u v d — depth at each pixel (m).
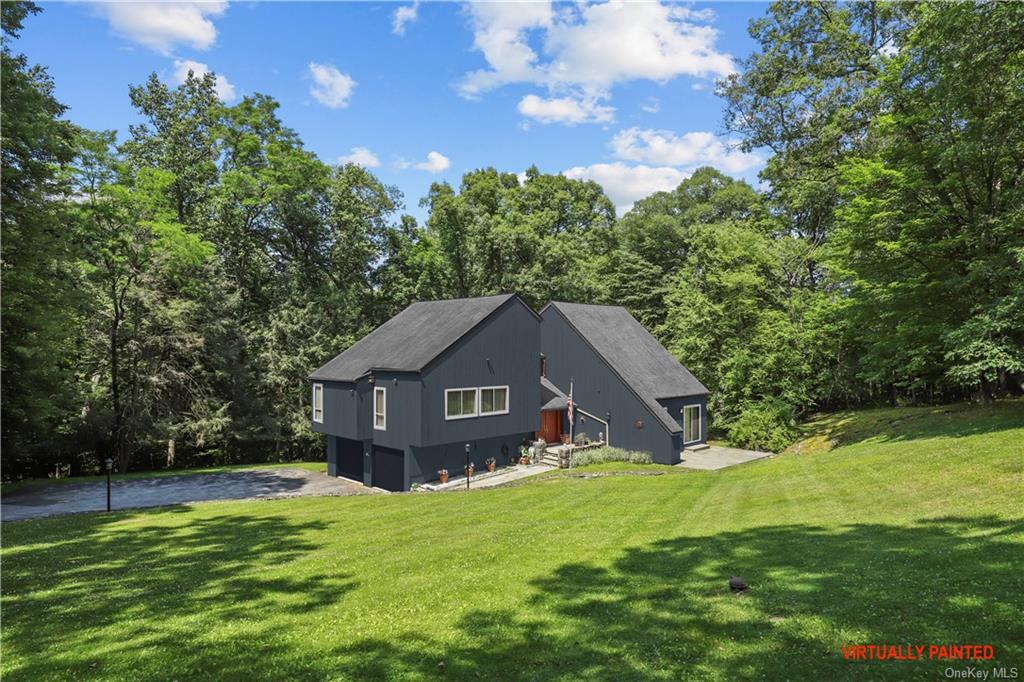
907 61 20.27
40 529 14.37
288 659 6.08
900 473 14.16
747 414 30.98
